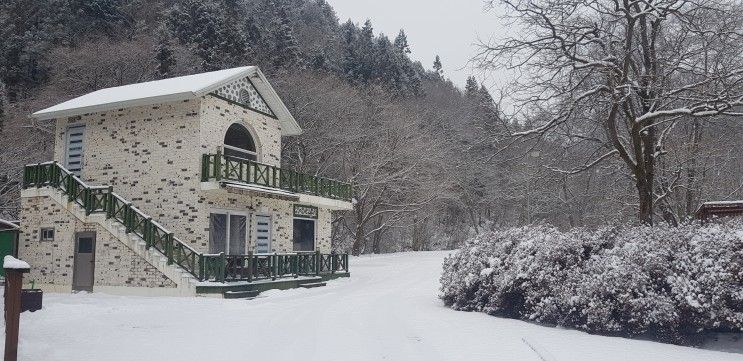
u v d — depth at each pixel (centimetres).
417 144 4156
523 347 864
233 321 1168
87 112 2006
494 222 5794
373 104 4528
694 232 994
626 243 1060
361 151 4150
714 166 2122
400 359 784
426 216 5069
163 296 1675
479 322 1124
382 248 5703
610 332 992
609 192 2516
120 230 1783
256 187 1988
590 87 1499
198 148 1886
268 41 5331
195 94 1820
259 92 2250
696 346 920
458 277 1360
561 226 4306
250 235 2111
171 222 1894
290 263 2055
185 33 4816
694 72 1409
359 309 1355
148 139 1972
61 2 4778
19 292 686
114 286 1770
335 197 2589
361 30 7562
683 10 1470
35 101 3750
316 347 869
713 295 897
